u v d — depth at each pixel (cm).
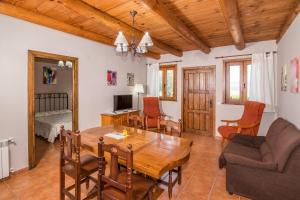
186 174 282
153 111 505
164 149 195
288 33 300
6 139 266
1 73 265
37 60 543
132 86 539
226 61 473
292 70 275
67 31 340
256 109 352
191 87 535
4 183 254
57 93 591
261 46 422
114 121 427
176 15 282
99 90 432
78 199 181
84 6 245
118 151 146
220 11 269
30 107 297
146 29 348
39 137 461
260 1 236
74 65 372
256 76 422
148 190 166
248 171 215
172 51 477
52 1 249
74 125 379
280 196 200
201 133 523
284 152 196
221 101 479
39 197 223
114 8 261
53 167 305
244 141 302
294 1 237
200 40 401
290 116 288
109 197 157
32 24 297
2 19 262
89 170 200
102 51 437
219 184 254
